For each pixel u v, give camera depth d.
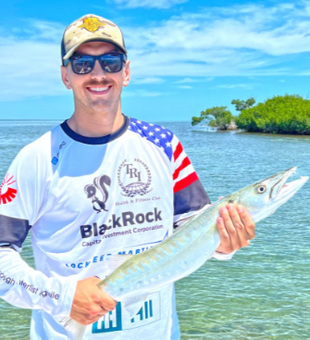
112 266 2.67
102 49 2.64
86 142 2.68
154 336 2.78
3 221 2.58
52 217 2.65
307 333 6.68
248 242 2.70
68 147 2.67
